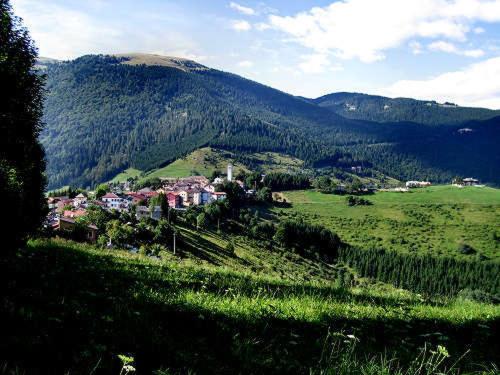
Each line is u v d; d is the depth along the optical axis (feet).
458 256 565.53
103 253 79.97
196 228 460.96
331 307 37.42
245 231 526.57
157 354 21.16
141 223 333.01
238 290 43.14
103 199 508.94
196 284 46.14
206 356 22.13
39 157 101.86
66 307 26.48
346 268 525.75
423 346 29.22
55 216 334.44
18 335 20.03
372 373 21.15
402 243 612.70
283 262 460.55
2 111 71.51
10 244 62.95
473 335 33.96
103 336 22.20
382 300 48.06
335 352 24.99
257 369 21.43
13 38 74.43
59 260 55.83
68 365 18.04
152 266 60.64
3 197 65.62
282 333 28.27
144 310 29.09
